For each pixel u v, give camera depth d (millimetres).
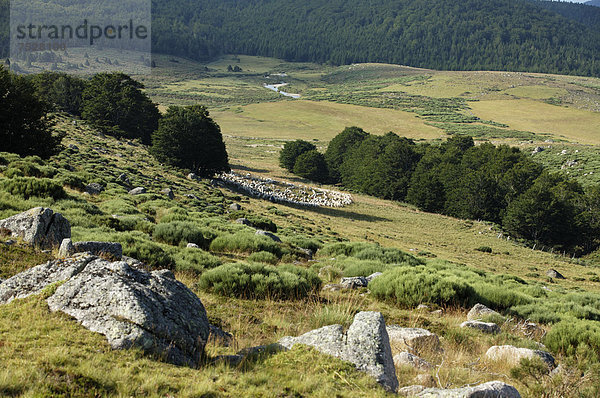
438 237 65500
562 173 95375
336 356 6234
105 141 74875
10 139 39656
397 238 58531
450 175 93062
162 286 6312
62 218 12297
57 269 6652
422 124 199000
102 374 4723
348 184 113125
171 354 5594
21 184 21297
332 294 14008
